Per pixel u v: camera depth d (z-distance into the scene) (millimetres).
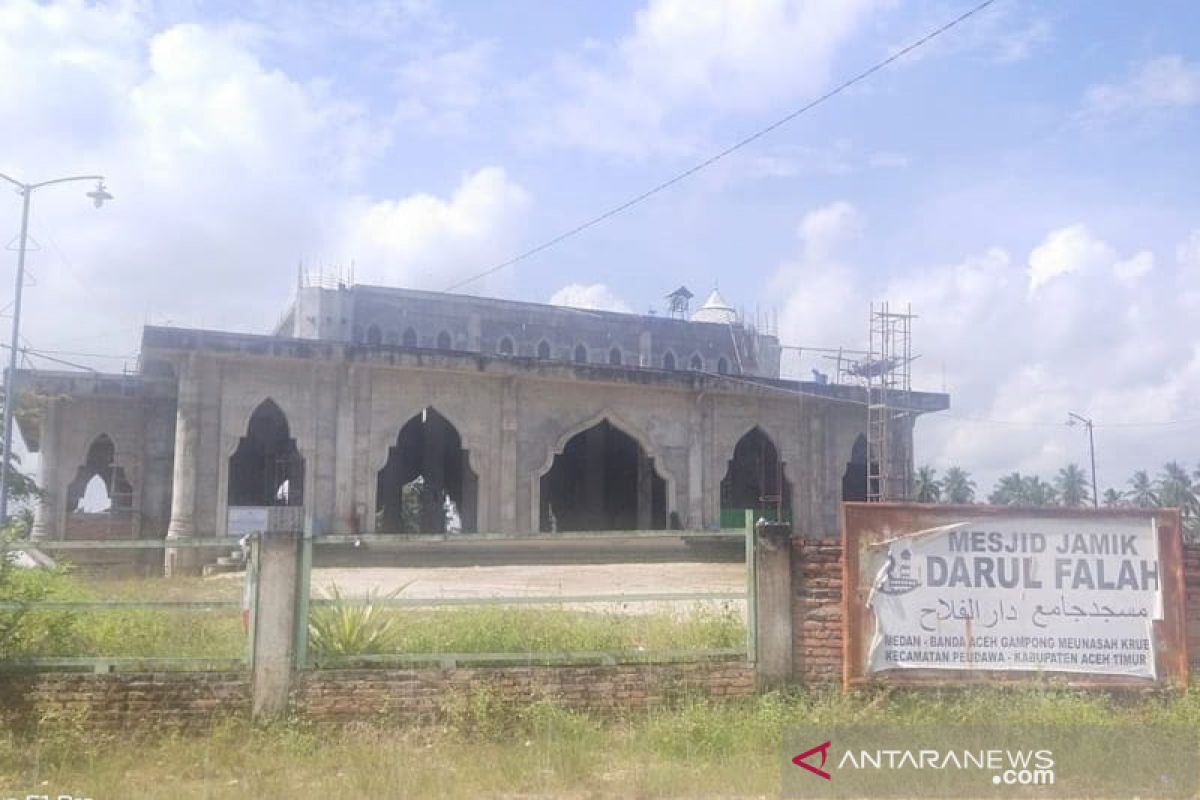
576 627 9375
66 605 7805
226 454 24859
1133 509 8680
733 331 39750
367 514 25672
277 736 7566
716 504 29188
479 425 27094
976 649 8445
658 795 6492
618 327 37594
